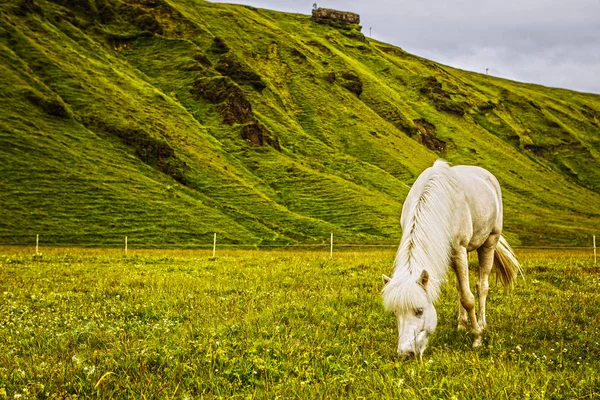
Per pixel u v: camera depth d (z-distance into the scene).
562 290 13.90
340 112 175.12
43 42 119.69
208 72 148.62
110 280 15.77
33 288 13.95
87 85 110.69
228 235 77.12
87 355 6.91
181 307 11.20
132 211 75.88
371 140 163.00
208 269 19.58
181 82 143.25
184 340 7.45
